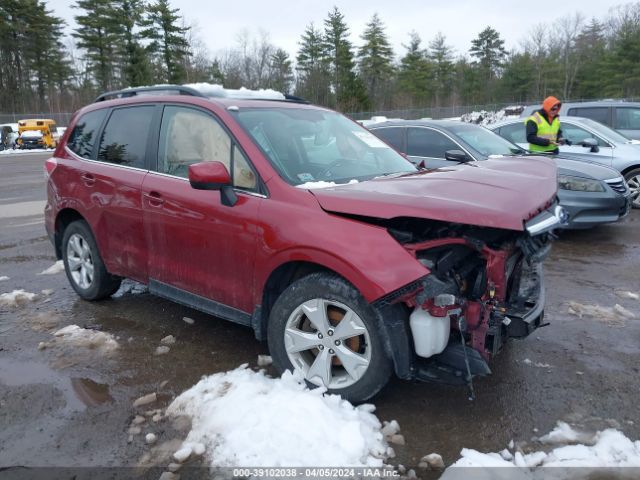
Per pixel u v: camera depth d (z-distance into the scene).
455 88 67.88
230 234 3.55
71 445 2.94
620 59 57.12
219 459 2.77
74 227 5.04
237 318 3.68
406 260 2.84
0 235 8.25
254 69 69.19
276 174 3.45
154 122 4.31
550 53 66.50
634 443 2.89
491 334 3.02
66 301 5.20
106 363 3.90
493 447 2.90
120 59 58.91
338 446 2.79
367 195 3.05
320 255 3.07
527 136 8.38
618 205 7.22
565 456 2.79
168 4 56.94
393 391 3.45
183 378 3.68
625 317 4.66
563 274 5.96
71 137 5.18
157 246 4.15
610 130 10.10
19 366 3.87
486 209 2.81
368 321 3.01
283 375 3.35
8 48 60.16
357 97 58.97
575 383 3.54
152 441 2.95
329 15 64.19
